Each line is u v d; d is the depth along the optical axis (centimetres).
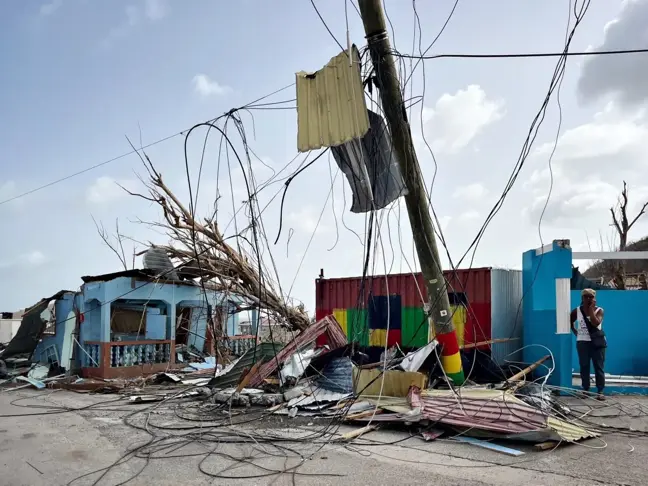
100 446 673
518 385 915
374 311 1473
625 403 920
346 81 877
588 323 1005
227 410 905
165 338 1538
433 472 540
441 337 974
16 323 2395
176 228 1543
